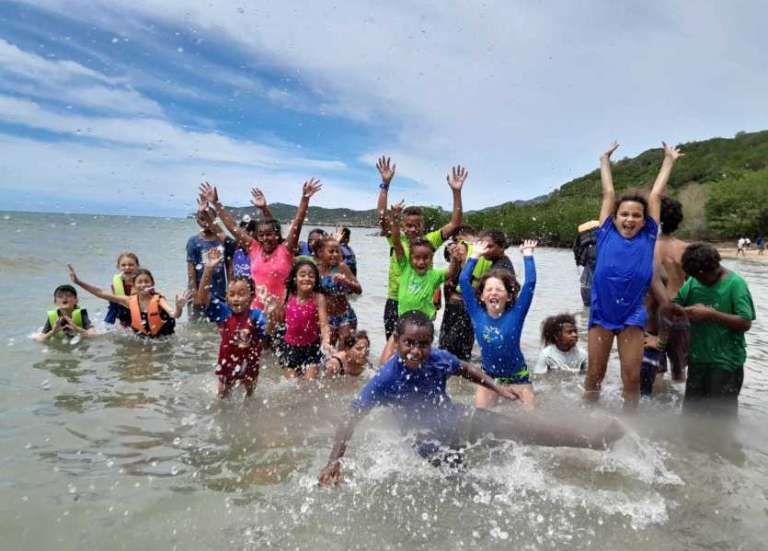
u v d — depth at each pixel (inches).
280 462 145.9
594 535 113.7
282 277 279.1
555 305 470.6
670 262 224.8
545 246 1983.3
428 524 116.8
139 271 302.7
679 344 239.0
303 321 243.1
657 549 109.0
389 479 137.4
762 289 650.2
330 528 114.0
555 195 2261.3
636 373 196.1
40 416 176.2
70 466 140.8
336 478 134.0
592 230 430.3
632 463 148.7
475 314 213.9
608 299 198.2
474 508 124.0
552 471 143.2
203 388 214.1
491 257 281.1
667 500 129.1
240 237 290.4
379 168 296.8
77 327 298.0
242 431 168.7
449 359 162.4
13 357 250.2
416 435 155.9
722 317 188.4
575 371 254.2
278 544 107.9
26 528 112.0
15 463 141.4
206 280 297.6
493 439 157.8
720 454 157.6
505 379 207.6
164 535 110.3
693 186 2628.0
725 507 126.2
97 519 115.9
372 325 365.7
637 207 195.2
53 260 630.5
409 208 296.5
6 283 473.7
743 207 2241.6
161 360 255.3
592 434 157.9
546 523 118.2
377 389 153.5
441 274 270.2
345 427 146.9
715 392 193.8
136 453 149.9
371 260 995.3
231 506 122.0
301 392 215.3
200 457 148.2
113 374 228.8
